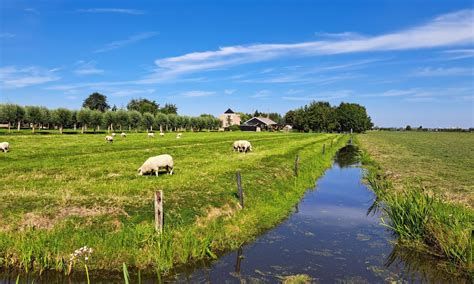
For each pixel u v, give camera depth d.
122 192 16.89
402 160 40.69
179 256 11.48
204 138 71.94
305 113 154.88
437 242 12.31
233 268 11.27
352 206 20.16
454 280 10.55
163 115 119.62
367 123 172.50
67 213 13.23
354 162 42.97
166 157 23.33
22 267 10.70
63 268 10.59
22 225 12.27
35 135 66.06
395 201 15.26
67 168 25.55
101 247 11.14
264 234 14.82
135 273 10.59
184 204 15.20
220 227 14.10
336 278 10.70
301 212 18.72
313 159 37.91
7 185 18.38
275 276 10.75
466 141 89.12
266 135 98.88
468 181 24.81
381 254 12.73
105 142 53.34
